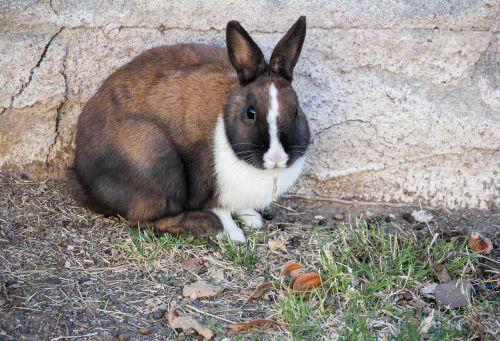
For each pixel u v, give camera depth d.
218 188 7.09
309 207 7.99
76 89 7.92
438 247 7.08
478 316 6.17
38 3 7.61
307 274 6.46
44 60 7.79
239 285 6.62
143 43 7.77
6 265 6.62
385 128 7.84
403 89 7.72
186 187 7.19
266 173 6.88
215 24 7.68
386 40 7.58
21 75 7.82
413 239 7.25
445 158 7.89
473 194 7.95
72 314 6.12
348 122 7.84
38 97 7.90
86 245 7.05
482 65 7.63
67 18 7.67
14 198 7.66
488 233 7.59
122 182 7.04
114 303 6.30
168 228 7.23
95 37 7.75
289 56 6.66
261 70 6.66
